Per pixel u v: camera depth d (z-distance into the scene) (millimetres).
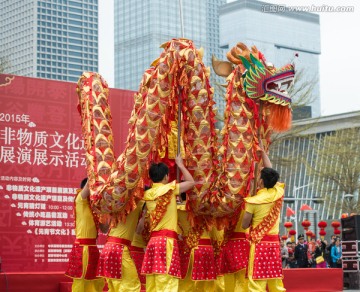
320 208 48031
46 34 88312
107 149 8383
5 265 11438
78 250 8547
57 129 12086
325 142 36312
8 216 11562
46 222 11867
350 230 16453
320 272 13383
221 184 7879
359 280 16141
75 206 8625
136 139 7707
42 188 11883
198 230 7902
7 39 91000
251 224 7953
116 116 12719
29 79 11891
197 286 8062
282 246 18875
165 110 7742
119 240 7926
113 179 7750
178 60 7766
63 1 90688
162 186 7621
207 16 123188
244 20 123062
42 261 11781
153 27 108562
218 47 124188
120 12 113875
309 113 41312
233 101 8031
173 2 111812
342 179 33969
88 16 93188
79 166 12250
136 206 7922
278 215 7973
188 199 7859
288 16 128500
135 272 7953
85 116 8578
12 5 90250
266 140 8398
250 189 8148
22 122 11789
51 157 12000
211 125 7867
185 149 7852
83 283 8602
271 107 8141
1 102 11617
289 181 50375
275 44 126250
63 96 12180
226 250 8281
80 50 91562
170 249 7469
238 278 8344
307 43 130500
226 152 7934
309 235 19609
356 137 34031
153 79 7766
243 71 8070
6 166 11602
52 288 11016
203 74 7812
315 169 35719
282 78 8070
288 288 12922
